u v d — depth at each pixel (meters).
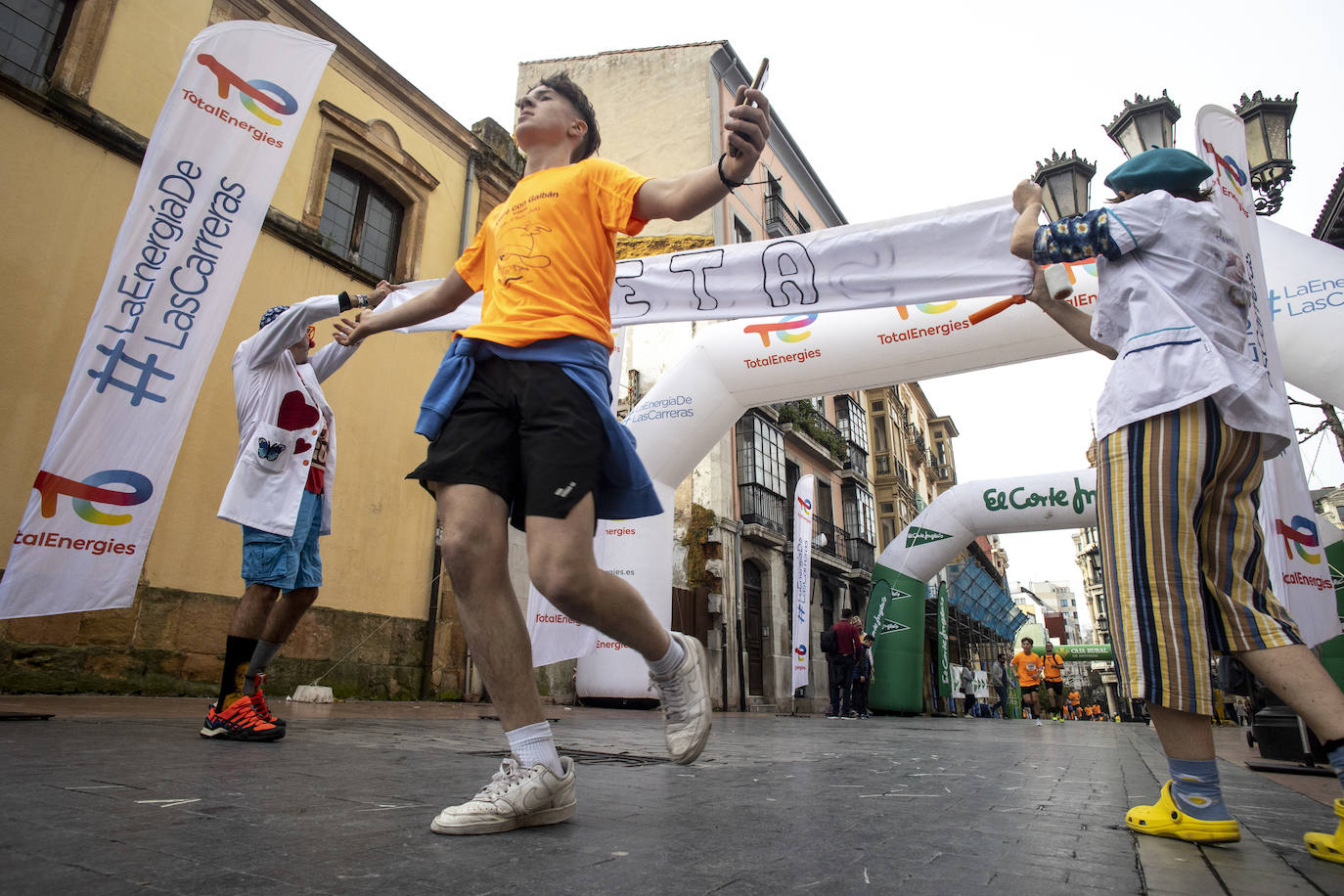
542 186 1.66
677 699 1.68
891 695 13.95
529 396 1.44
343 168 8.44
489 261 1.73
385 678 7.68
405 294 4.61
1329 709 1.37
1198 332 1.59
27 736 2.48
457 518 1.44
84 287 5.89
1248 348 1.68
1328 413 6.57
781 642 15.07
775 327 6.82
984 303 5.82
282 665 6.77
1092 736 6.46
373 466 7.96
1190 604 1.50
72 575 3.62
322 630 7.15
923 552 13.95
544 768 1.45
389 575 7.95
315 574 3.12
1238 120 2.33
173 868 1.02
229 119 4.45
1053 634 50.41
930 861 1.25
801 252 4.24
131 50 6.41
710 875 1.10
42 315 5.64
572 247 1.57
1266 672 1.45
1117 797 2.16
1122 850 1.39
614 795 1.92
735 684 13.11
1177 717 1.54
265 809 1.47
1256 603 1.51
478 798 1.38
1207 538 1.57
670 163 16.33
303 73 4.78
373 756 2.52
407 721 4.66
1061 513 13.07
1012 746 4.61
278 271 7.36
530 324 1.49
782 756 3.44
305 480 2.99
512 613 1.48
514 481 1.52
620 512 1.61
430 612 8.26
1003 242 3.98
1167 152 1.82
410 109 9.12
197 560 6.20
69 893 0.89
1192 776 1.51
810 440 18.20
